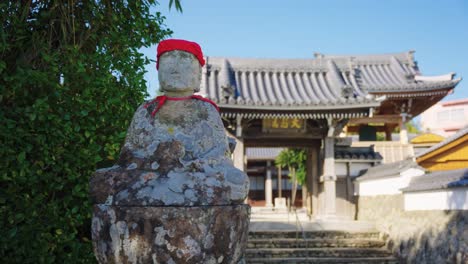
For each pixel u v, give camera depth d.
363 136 19.95
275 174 31.30
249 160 27.78
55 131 3.63
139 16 4.76
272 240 10.70
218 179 2.50
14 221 3.41
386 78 20.89
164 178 2.46
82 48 4.47
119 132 4.43
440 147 11.41
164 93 2.86
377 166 13.66
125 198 2.41
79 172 3.88
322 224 12.27
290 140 15.09
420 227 9.44
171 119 2.70
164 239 2.33
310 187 15.56
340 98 14.10
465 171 8.05
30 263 3.59
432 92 18.17
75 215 3.85
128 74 4.66
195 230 2.35
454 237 7.89
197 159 2.57
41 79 3.54
